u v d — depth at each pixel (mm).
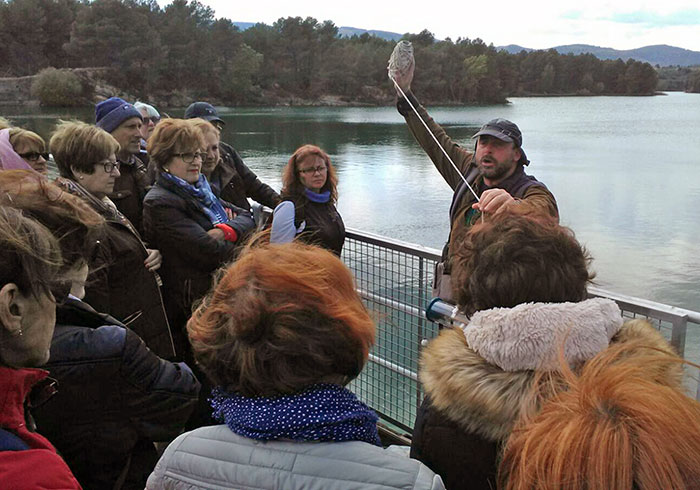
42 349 1031
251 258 1122
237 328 1004
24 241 989
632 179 24688
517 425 995
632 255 12961
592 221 16781
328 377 1050
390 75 3377
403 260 2877
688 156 31812
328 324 1012
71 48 57438
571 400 850
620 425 772
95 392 1595
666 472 725
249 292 1033
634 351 1011
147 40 58688
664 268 11984
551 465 781
